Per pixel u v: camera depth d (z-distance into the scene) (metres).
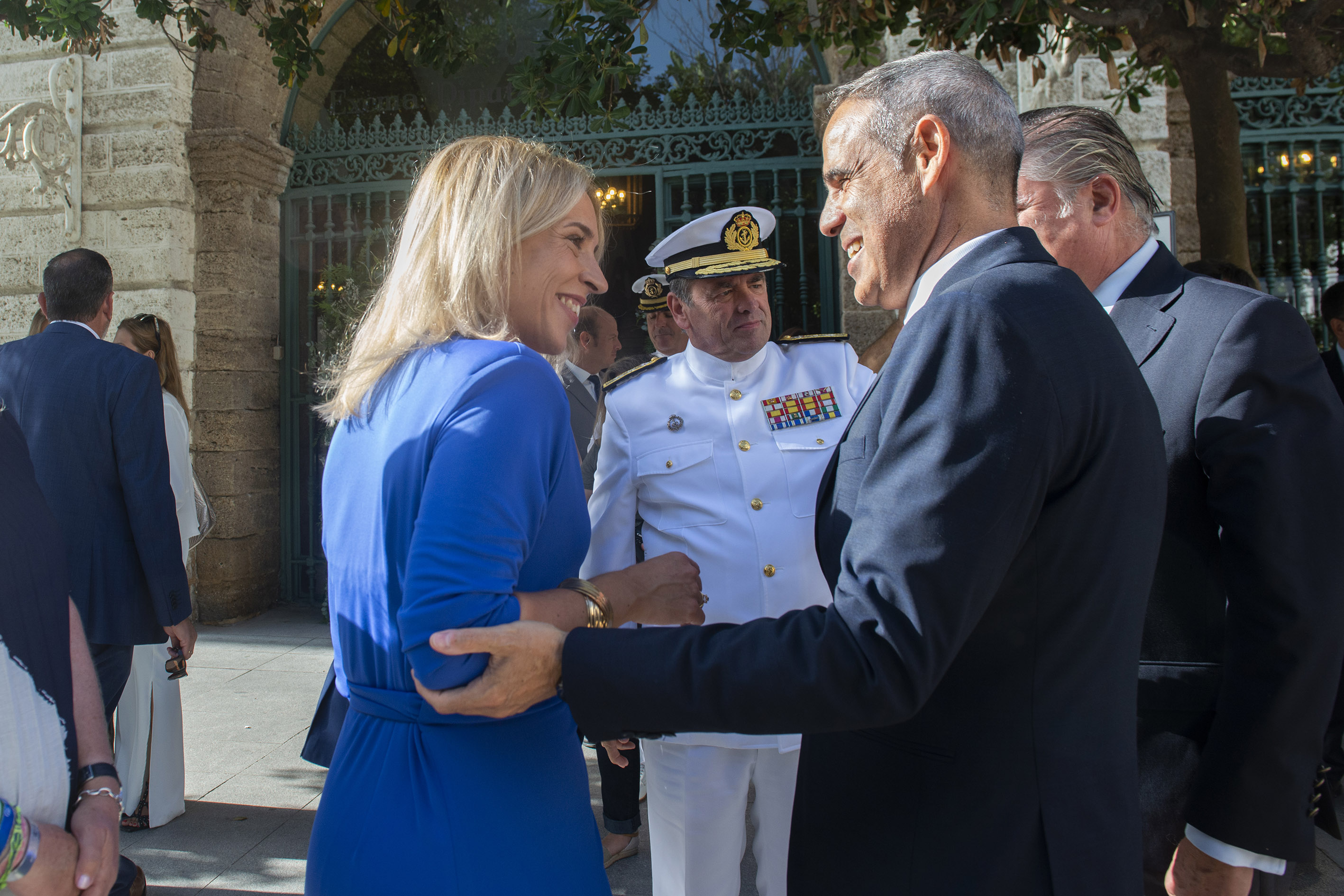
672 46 6.36
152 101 6.07
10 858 1.08
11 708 1.10
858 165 1.23
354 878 1.10
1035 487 0.97
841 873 1.16
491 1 6.69
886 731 1.13
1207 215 4.10
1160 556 1.53
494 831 1.11
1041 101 5.23
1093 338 1.06
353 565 1.18
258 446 6.48
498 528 1.04
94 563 2.64
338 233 6.88
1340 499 1.34
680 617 1.46
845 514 1.14
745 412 2.20
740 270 2.13
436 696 1.04
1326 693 1.33
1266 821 1.33
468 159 1.27
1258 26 3.33
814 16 3.47
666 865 2.09
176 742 3.25
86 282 2.82
